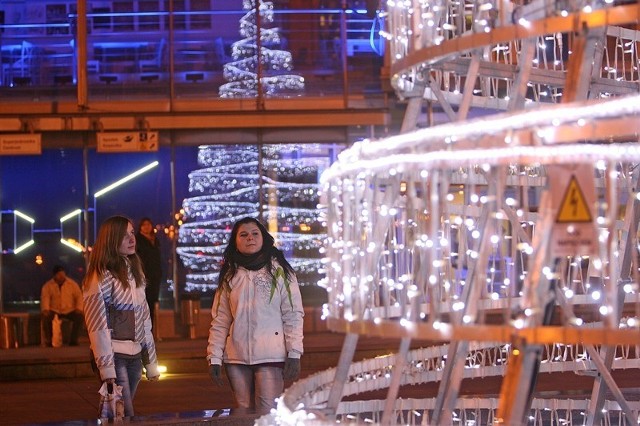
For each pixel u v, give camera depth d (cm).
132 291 1048
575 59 522
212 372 1041
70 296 2697
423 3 631
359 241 589
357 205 590
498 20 609
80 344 2753
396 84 644
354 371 788
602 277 879
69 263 2923
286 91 2981
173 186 2945
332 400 607
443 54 564
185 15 2983
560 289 808
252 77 2988
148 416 1015
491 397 1009
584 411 970
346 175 589
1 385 2038
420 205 643
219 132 2953
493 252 831
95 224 2928
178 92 2959
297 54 2997
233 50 2986
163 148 2955
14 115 2900
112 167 2939
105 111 2931
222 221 2953
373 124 2928
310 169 2969
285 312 1038
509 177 864
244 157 2964
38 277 2912
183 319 2842
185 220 2948
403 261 681
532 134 505
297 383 683
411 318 563
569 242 490
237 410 1018
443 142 533
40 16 2948
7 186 2917
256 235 1034
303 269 2936
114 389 1019
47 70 2942
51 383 2052
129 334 1047
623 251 852
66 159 2930
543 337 494
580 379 1708
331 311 608
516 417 516
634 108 484
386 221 607
